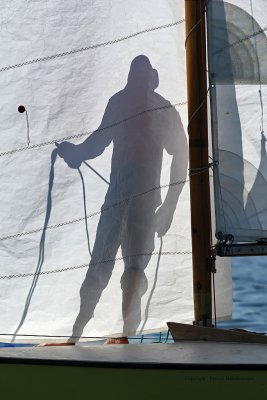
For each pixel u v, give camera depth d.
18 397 14.90
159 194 17.56
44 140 17.23
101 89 17.33
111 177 17.39
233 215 16.88
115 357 15.16
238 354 15.44
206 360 15.05
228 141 16.95
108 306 17.48
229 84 16.95
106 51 17.34
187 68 17.12
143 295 17.59
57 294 17.33
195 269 17.08
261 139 17.03
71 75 17.27
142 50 17.45
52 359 14.91
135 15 17.41
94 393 14.83
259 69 17.00
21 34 17.19
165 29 17.44
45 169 17.25
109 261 17.44
